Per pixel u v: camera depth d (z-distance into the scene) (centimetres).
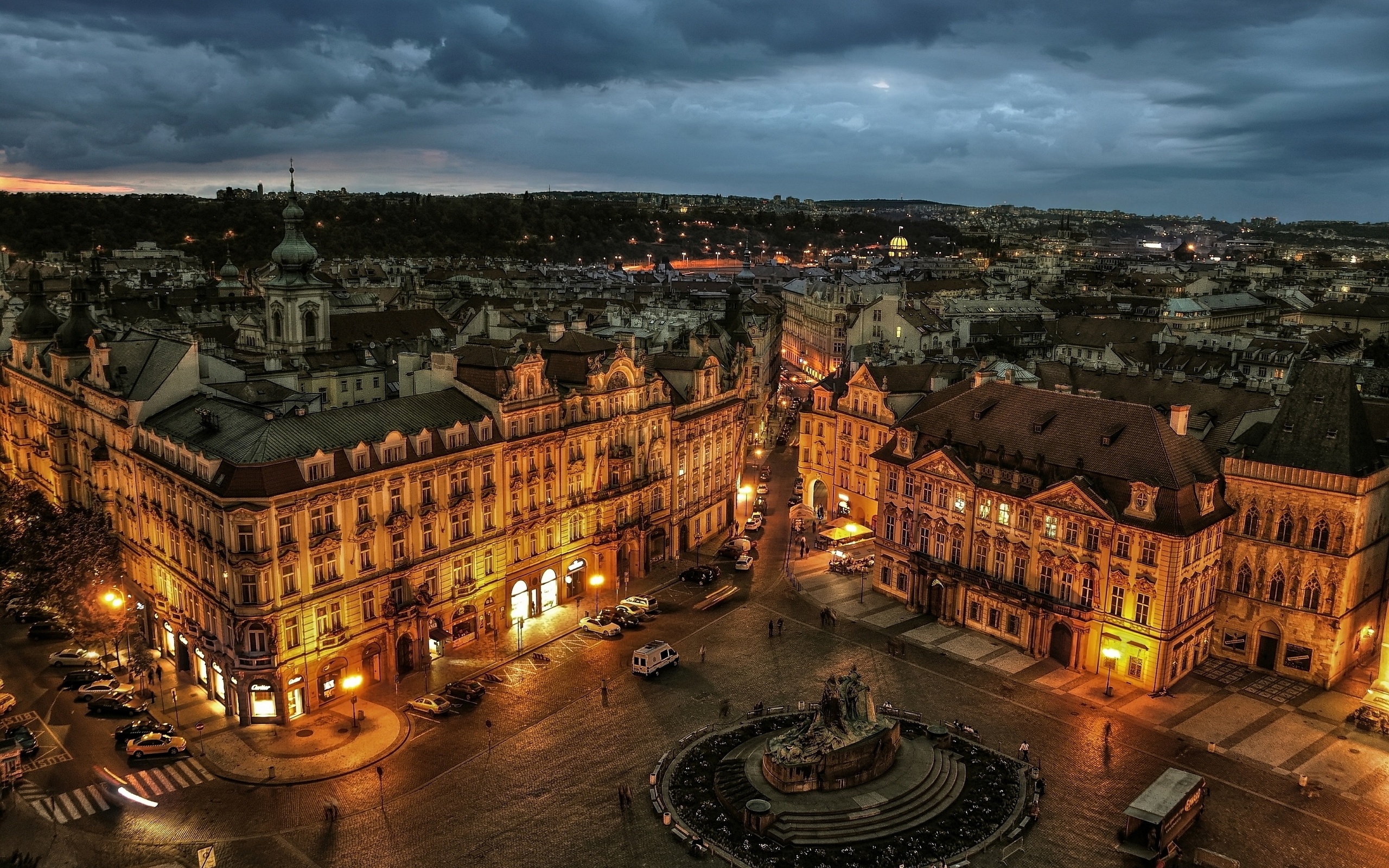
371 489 9444
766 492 17425
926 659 10619
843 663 10481
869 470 14738
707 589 12631
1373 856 7306
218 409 9838
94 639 10088
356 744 8688
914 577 11931
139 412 10038
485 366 11119
